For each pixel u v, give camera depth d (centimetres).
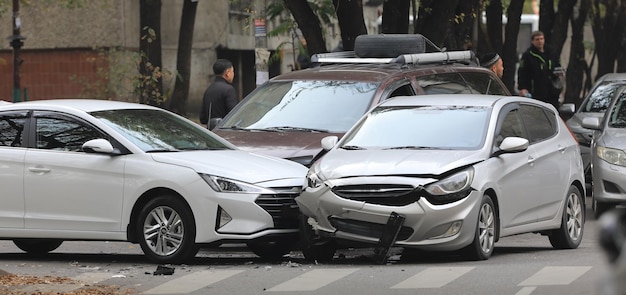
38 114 3095
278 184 2923
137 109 3209
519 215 3042
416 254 3095
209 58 9519
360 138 3078
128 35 8738
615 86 5400
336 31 10794
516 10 6988
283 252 3186
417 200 2725
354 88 3684
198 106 9562
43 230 3031
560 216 3272
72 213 3005
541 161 3159
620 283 1190
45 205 3030
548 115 3372
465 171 2791
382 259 2767
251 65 10369
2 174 3066
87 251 3447
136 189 2933
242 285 2533
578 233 3400
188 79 7069
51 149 3050
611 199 4038
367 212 2744
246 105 3791
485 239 2859
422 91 3762
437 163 2798
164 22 9331
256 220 2870
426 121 3070
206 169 2898
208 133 3259
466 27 6319
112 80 8025
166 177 2903
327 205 2792
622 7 8612
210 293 2441
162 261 2925
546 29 8512
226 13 9500
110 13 8662
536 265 2752
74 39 8781
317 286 2488
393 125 3091
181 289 2494
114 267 2920
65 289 2500
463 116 3059
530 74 5759
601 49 9038
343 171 2814
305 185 2870
